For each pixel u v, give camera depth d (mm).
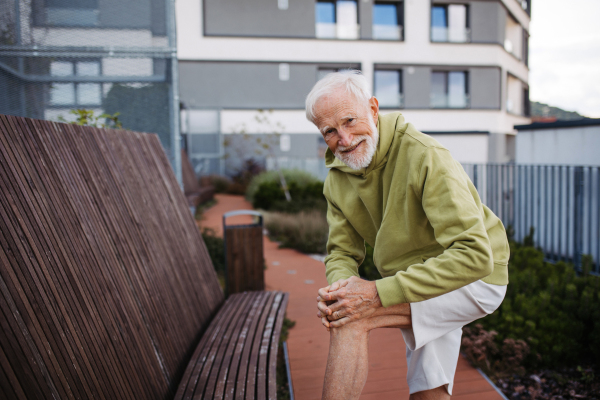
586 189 5188
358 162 1511
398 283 1356
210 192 13523
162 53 4750
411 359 1661
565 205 5645
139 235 2398
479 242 1275
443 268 1302
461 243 1296
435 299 1476
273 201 11453
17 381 1148
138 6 4691
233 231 4188
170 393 2072
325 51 19844
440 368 1600
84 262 1714
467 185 1470
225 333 2678
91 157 2195
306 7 19609
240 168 17906
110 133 2586
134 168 2748
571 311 3291
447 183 1354
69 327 1455
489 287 1540
